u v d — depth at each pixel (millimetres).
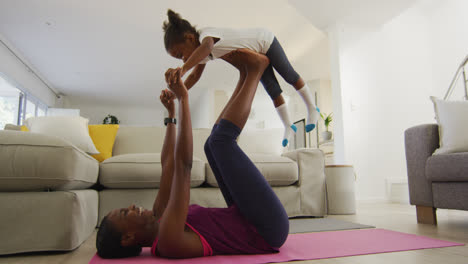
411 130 2129
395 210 2969
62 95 8180
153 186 2066
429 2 4508
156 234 1112
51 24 4551
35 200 1206
